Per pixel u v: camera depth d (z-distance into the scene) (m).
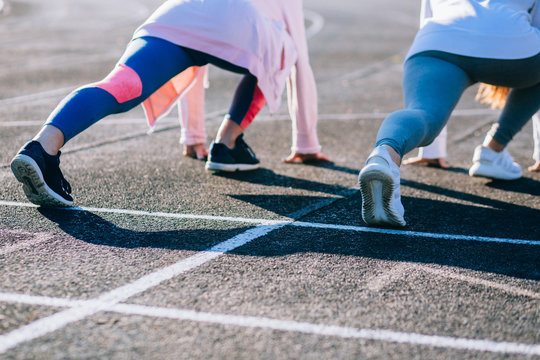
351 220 3.39
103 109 3.28
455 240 3.11
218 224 3.25
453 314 2.32
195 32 3.57
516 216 3.52
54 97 7.37
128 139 5.38
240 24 3.62
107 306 2.30
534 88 3.98
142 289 2.45
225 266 2.69
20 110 6.59
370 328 2.20
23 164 3.08
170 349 2.02
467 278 2.65
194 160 4.69
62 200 3.32
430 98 3.34
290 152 5.08
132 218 3.30
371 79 9.36
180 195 3.77
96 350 2.01
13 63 10.20
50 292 2.40
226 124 4.27
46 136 3.16
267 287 2.50
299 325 2.20
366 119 6.57
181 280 2.54
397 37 15.34
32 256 2.75
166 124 6.09
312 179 4.24
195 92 4.62
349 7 26.11
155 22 3.53
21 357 1.95
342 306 2.35
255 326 2.19
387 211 3.13
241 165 4.35
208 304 2.34
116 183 3.98
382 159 3.03
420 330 2.20
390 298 2.43
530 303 2.44
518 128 4.11
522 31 3.38
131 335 2.10
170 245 2.93
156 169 4.38
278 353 2.02
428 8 4.06
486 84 3.94
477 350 2.08
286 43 4.02
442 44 3.43
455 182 4.23
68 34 15.21
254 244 2.97
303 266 2.72
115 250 2.85
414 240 3.09
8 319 2.18
